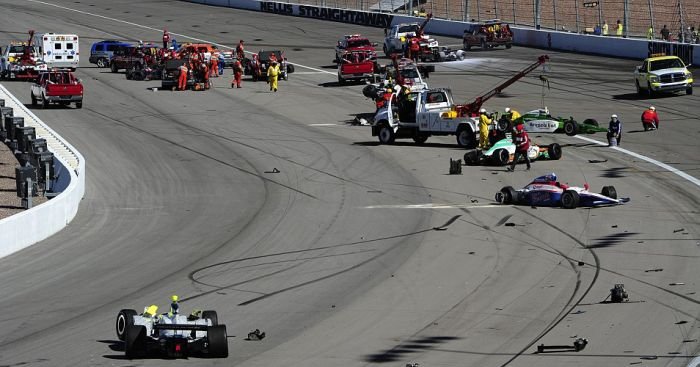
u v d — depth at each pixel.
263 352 76.06
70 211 130.25
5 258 110.94
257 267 104.38
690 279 93.94
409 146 179.25
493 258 104.56
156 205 139.88
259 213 132.62
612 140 171.62
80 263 107.94
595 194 127.44
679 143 171.88
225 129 199.88
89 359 74.62
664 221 118.94
